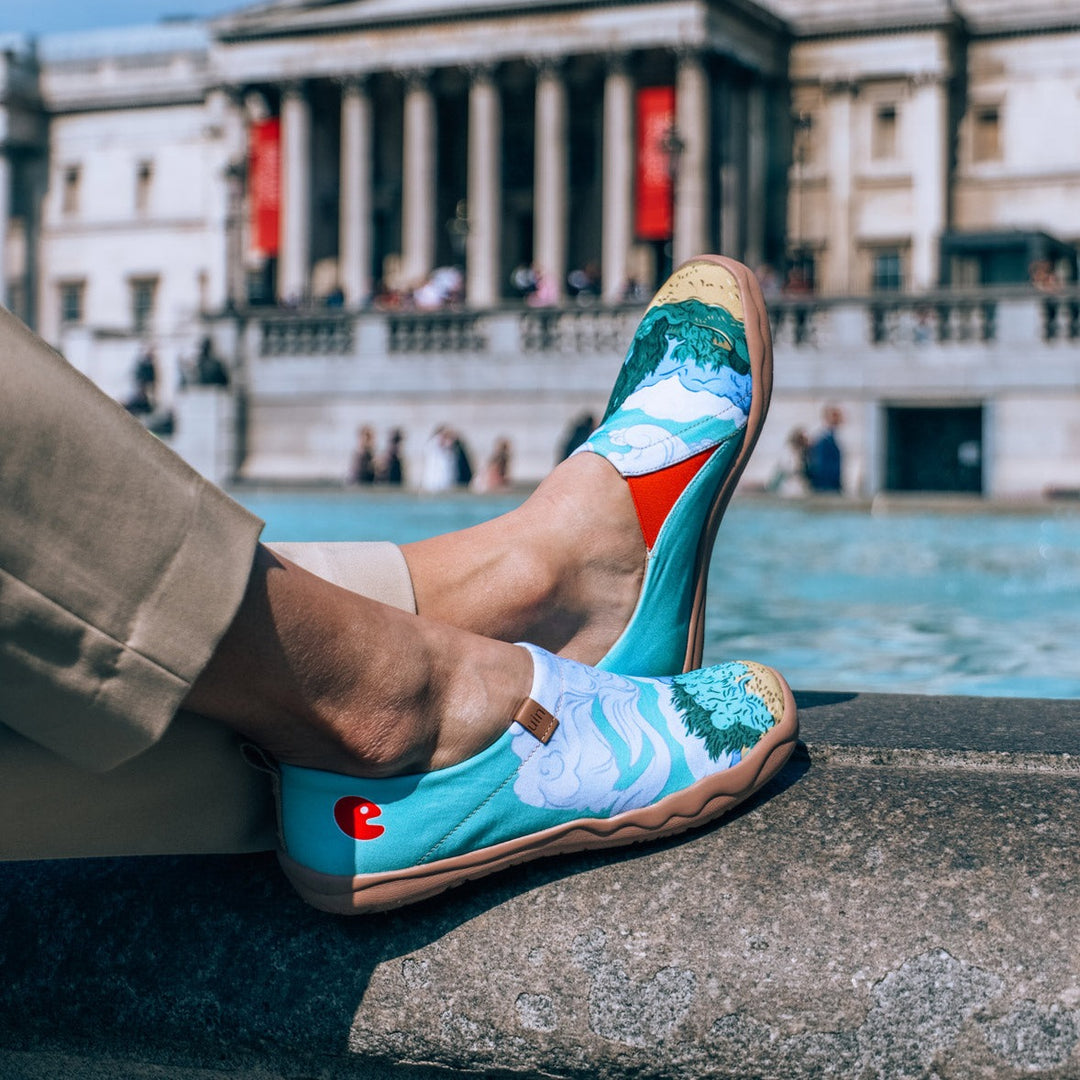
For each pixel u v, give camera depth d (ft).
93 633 5.18
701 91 158.92
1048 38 165.89
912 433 118.73
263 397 130.11
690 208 158.61
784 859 6.37
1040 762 7.30
